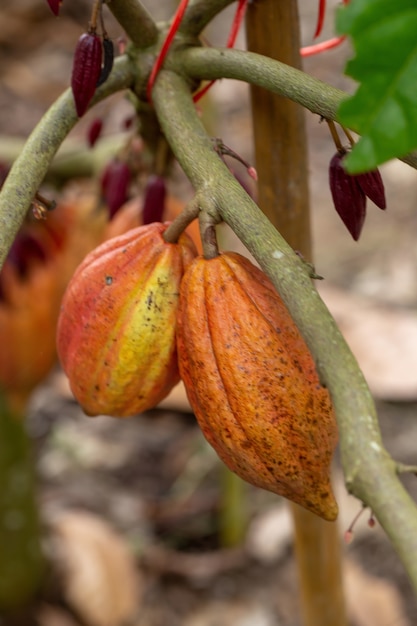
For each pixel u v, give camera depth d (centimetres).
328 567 117
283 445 76
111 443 208
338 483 183
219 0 85
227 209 75
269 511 189
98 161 128
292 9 92
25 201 79
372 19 57
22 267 117
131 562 171
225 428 77
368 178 79
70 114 82
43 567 165
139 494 196
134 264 80
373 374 162
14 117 285
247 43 94
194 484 196
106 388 83
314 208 248
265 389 76
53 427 212
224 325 76
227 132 275
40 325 124
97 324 81
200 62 83
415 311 215
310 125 279
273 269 72
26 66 304
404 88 58
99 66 81
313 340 70
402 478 191
